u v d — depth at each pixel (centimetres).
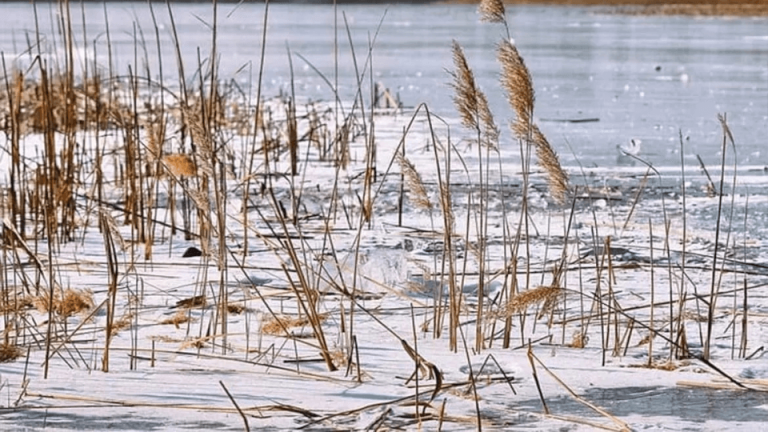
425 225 1143
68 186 1130
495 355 695
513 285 727
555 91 2764
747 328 764
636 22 7344
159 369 663
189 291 873
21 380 639
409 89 2845
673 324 767
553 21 7619
